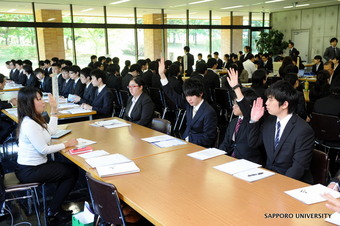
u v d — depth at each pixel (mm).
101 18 11117
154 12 11938
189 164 2297
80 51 10898
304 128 2201
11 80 9156
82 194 3572
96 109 4453
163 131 3408
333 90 3828
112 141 2961
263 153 2697
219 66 11359
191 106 3268
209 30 13336
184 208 1627
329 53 9734
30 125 2641
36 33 10039
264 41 13992
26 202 3398
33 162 2709
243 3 10883
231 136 2816
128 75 6762
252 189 1839
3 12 9602
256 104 2400
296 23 14305
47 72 8148
